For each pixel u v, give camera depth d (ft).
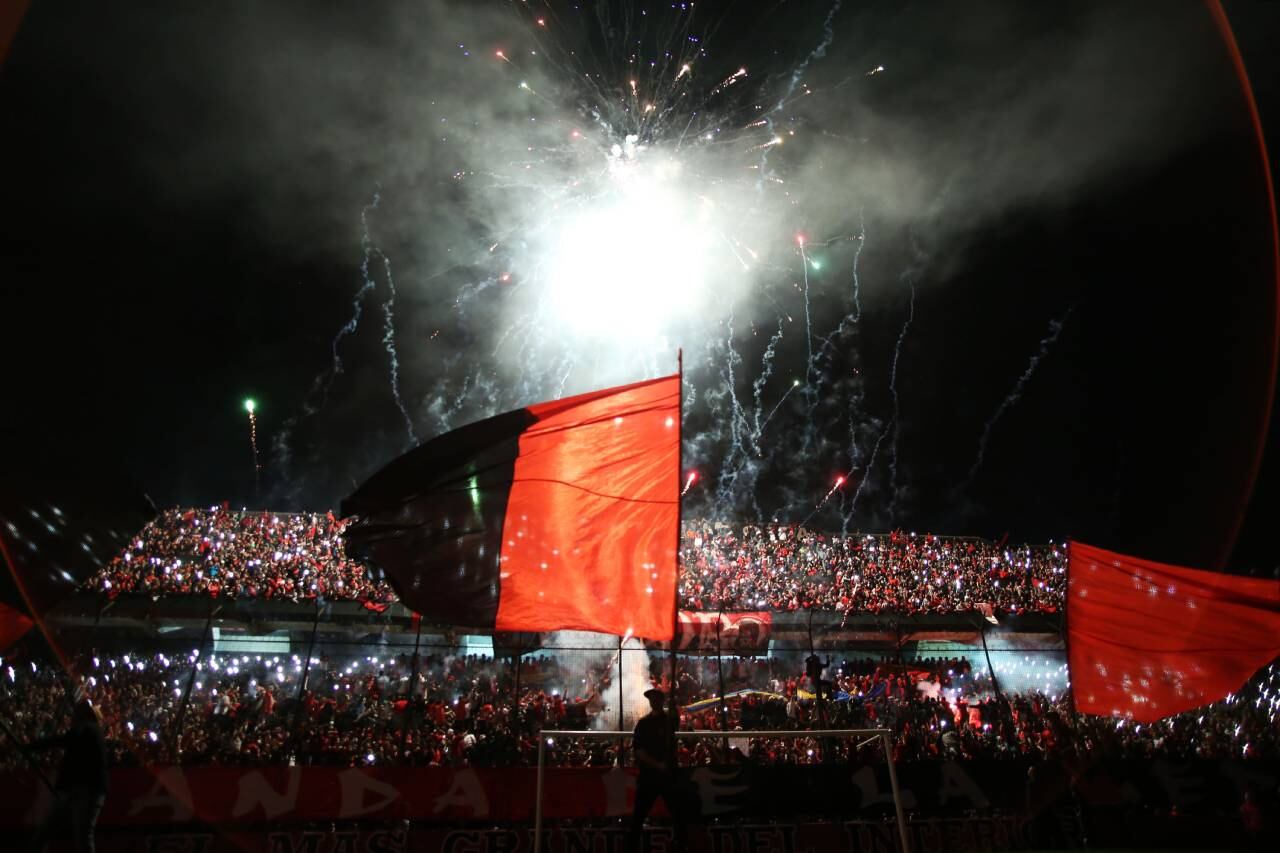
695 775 41.68
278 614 57.98
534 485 30.94
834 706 55.06
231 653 59.52
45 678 49.98
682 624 57.26
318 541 72.74
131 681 53.31
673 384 32.22
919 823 42.27
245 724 47.80
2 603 38.65
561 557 30.35
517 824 40.27
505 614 29.81
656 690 28.53
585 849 39.83
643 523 30.66
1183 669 41.91
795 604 64.23
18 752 39.45
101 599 54.03
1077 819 42.73
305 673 47.67
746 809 41.29
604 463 31.30
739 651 57.36
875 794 42.27
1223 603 42.37
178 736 42.86
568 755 47.14
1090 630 43.45
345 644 60.95
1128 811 42.78
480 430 31.30
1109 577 44.11
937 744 50.57
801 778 42.06
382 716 50.70
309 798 39.06
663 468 31.22
